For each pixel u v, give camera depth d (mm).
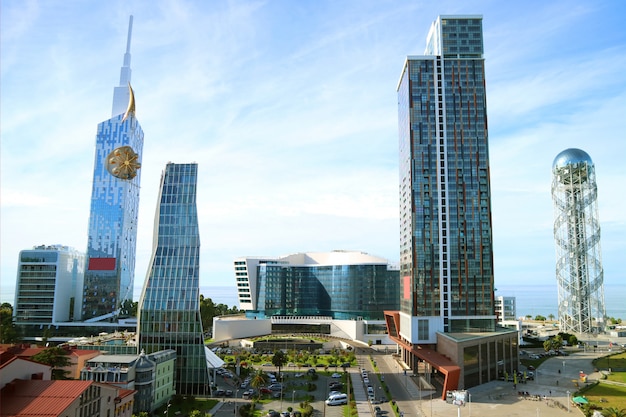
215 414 133375
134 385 129250
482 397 151750
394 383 174250
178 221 174500
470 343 166750
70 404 91625
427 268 199375
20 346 155250
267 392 158125
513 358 192875
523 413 133875
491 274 198875
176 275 167750
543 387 165250
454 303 197125
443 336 181125
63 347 155125
